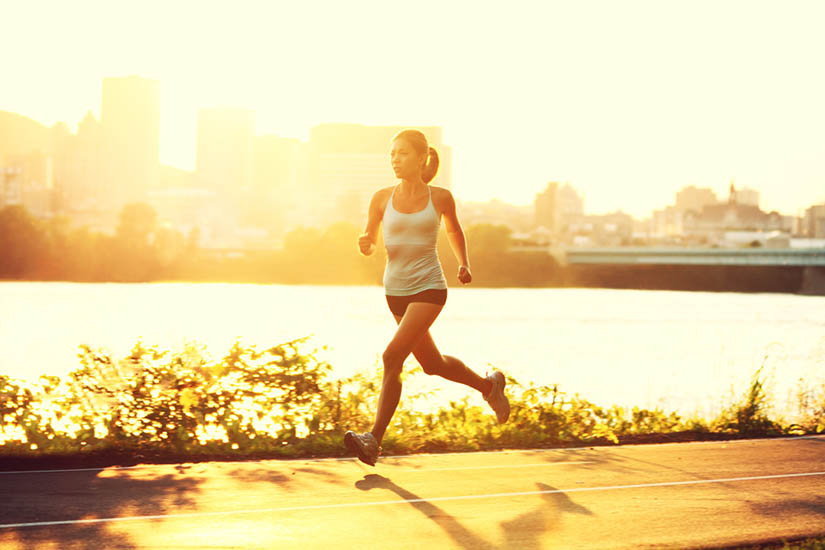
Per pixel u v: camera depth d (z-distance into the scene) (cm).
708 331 5353
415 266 630
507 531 494
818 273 12050
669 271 12794
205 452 695
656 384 2531
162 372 748
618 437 824
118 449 688
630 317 6781
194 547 452
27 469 627
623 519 524
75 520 495
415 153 627
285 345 805
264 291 10731
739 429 898
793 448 762
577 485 607
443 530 493
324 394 799
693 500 573
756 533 502
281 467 645
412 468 652
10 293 9212
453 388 1620
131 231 13650
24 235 12569
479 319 6366
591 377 2831
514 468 659
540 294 10969
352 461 675
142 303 7781
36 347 3756
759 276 12525
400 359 628
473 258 12631
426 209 630
